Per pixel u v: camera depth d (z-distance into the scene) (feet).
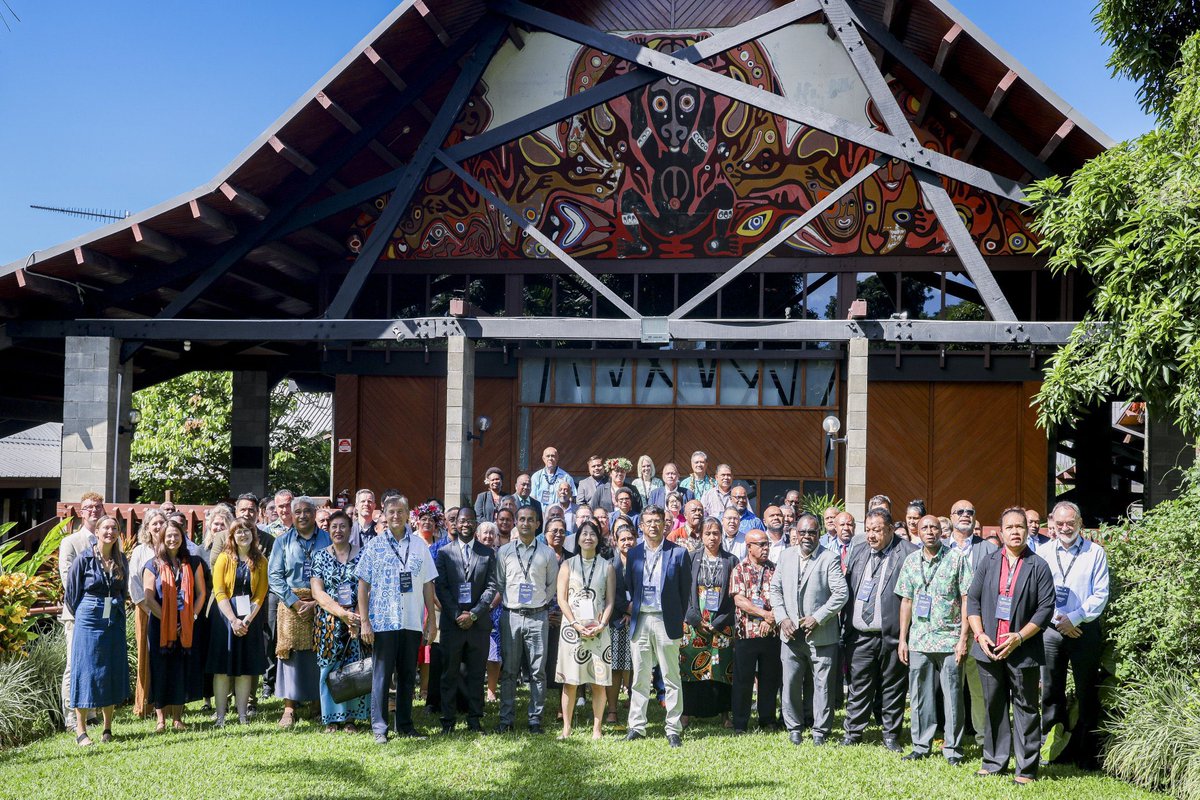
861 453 46.70
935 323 46.44
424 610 29.86
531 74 57.77
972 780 25.68
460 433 47.88
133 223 47.16
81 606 29.01
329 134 49.85
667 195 57.36
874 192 56.18
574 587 29.71
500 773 25.81
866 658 29.22
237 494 70.90
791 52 56.39
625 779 25.43
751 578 30.68
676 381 58.70
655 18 56.95
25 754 27.99
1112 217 39.24
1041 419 41.06
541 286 58.75
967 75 49.01
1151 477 54.24
